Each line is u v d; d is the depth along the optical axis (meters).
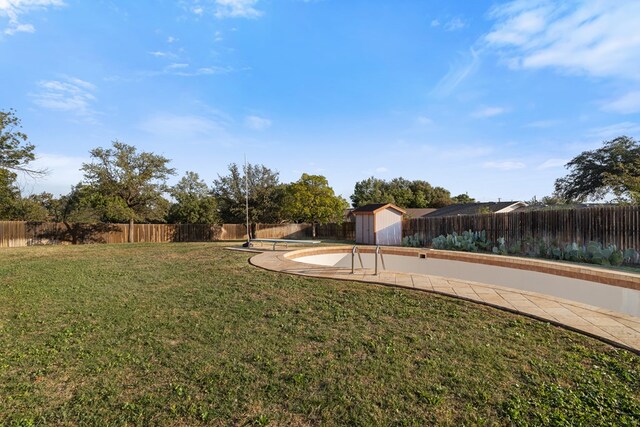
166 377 2.95
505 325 3.93
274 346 3.54
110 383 2.87
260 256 10.09
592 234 10.23
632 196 12.09
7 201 21.97
